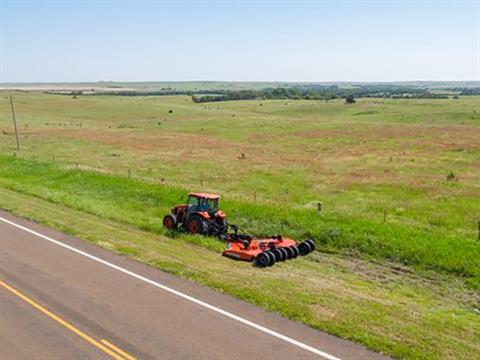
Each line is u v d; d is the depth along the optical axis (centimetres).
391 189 3950
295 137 8000
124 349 1217
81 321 1364
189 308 1449
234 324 1349
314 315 1395
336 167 5084
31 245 2095
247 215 2684
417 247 2062
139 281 1667
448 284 1800
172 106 17600
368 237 2203
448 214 3078
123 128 10125
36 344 1240
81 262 1867
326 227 2355
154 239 2236
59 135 8450
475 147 6269
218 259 1944
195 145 7156
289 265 1944
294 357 1182
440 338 1273
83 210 2817
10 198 3106
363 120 11069
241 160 5619
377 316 1395
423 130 8269
